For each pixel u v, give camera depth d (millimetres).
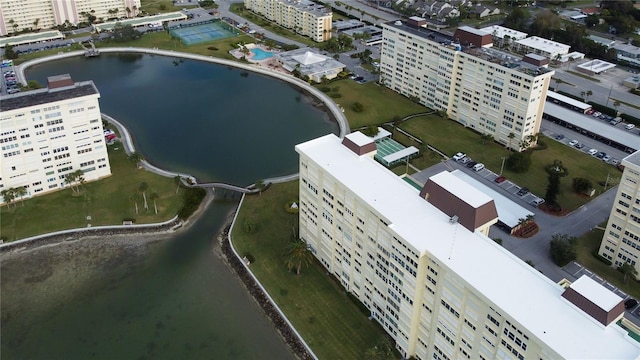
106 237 192500
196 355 148500
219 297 168125
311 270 177250
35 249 186125
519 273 123750
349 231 158375
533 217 199000
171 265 181125
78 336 154625
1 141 194875
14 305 164375
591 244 189500
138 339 153625
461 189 145250
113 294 169250
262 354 148875
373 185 154125
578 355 103000
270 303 164625
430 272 131375
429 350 141250
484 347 122938
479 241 133625
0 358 147125
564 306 115188
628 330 152625
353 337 152250
